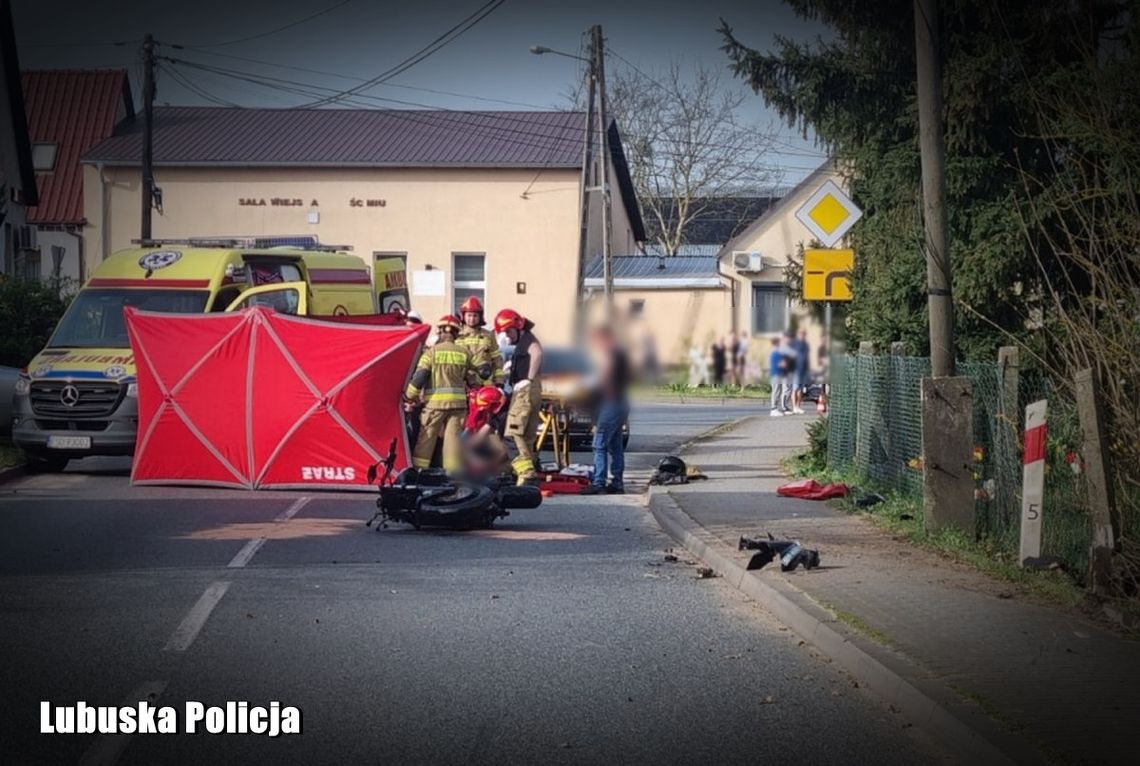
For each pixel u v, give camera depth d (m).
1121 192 16.70
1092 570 15.94
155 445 29.38
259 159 78.62
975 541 20.64
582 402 32.69
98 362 32.09
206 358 29.05
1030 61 26.50
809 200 26.17
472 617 16.17
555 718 11.98
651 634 15.44
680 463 30.02
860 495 25.19
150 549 20.73
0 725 11.54
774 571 18.28
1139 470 16.31
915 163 28.86
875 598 16.33
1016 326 27.66
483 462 27.16
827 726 11.83
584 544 22.17
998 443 20.81
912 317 28.81
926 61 21.53
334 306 39.72
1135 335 16.25
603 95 64.81
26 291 40.19
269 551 20.66
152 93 64.44
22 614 15.90
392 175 78.56
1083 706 11.48
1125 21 21.64
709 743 11.27
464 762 10.71
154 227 79.75
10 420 36.12
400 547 21.39
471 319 28.02
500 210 78.12
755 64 29.98
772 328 28.73
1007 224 26.41
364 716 11.97
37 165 84.44
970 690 11.97
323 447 28.83
